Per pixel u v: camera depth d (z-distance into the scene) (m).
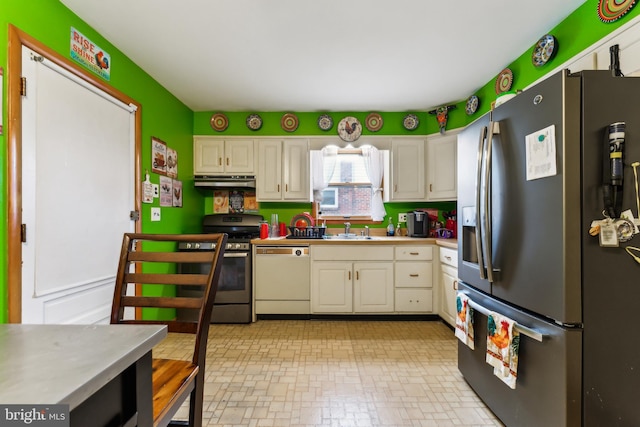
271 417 1.56
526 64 2.27
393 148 3.50
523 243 1.31
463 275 1.86
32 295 1.48
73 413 0.44
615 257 1.11
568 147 1.11
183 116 3.24
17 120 1.41
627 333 1.11
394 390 1.81
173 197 2.97
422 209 3.67
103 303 1.98
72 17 1.76
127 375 0.57
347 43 2.14
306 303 3.08
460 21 1.90
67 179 1.69
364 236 3.52
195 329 1.16
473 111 2.98
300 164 3.52
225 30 1.98
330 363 2.15
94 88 1.91
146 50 2.20
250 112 3.55
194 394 1.08
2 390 0.41
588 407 1.10
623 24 1.53
